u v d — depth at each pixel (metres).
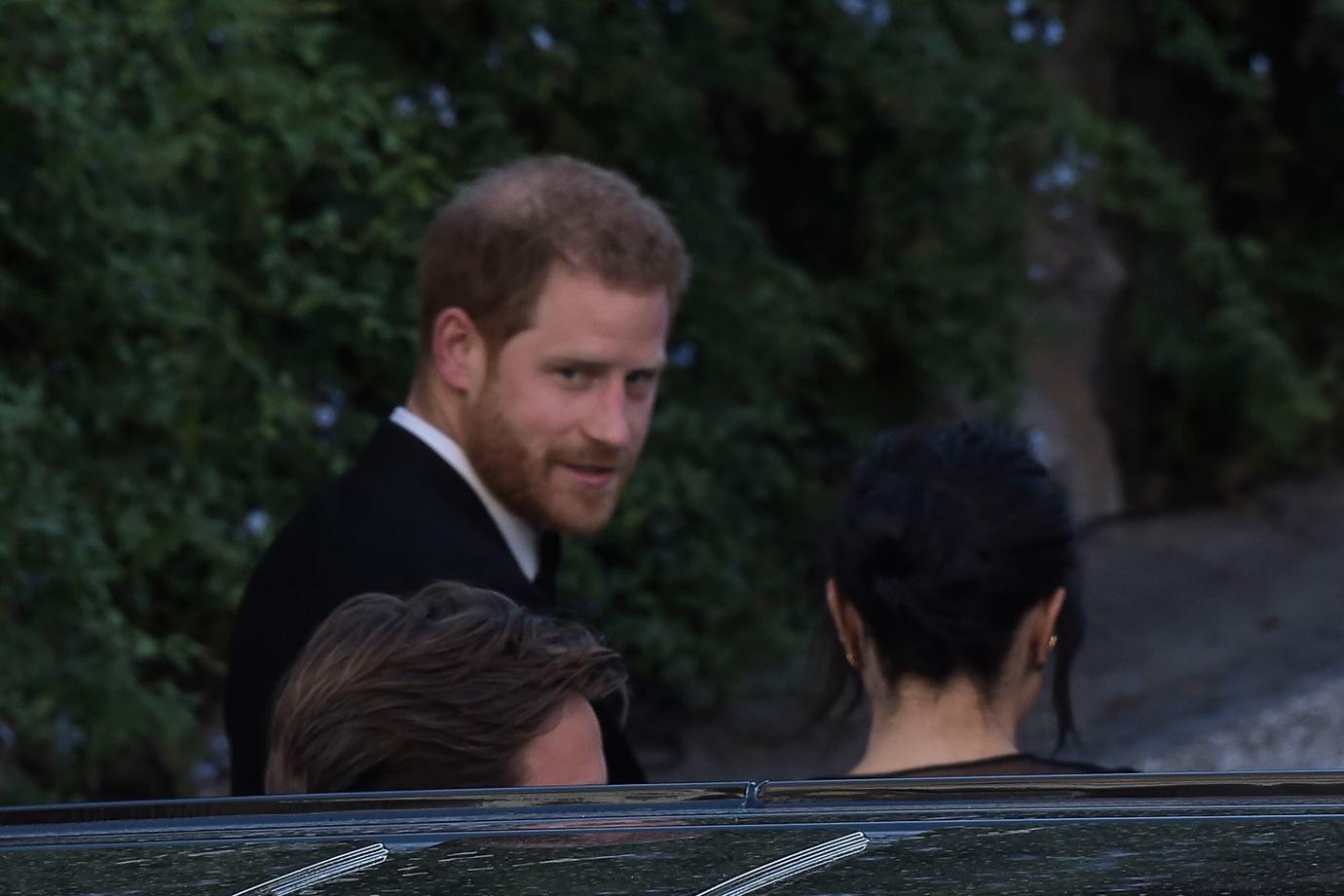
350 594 6.62
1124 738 19.84
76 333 14.88
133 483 15.20
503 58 19.53
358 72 16.23
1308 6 33.66
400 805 3.54
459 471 6.93
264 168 16.20
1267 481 31.23
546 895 2.96
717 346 21.41
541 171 6.93
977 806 3.35
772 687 21.34
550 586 7.43
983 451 6.15
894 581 5.93
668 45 21.72
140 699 13.86
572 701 4.47
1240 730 19.48
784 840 3.18
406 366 17.70
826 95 24.22
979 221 24.09
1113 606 24.91
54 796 14.37
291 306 16.36
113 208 14.39
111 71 14.70
